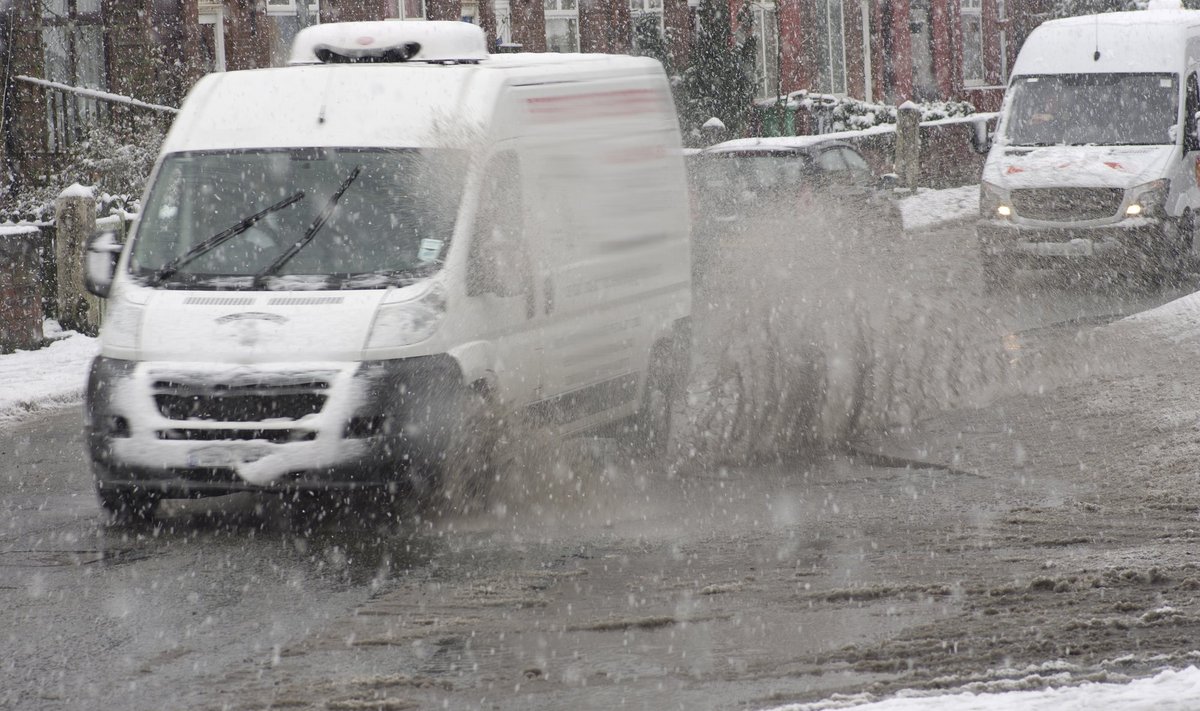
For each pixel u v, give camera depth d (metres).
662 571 13.69
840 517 15.67
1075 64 35.62
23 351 30.48
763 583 13.07
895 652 10.71
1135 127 34.50
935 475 17.55
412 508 16.30
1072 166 33.56
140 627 12.37
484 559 14.39
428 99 17.31
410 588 13.39
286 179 17.05
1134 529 14.38
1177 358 23.38
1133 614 11.30
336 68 17.89
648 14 63.94
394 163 16.92
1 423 23.44
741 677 10.43
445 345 15.81
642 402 19.36
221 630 12.23
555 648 11.40
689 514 16.19
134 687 10.80
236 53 49.22
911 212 51.59
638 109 20.16
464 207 16.53
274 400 15.43
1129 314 29.89
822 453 18.95
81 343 31.28
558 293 17.58
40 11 42.53
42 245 32.72
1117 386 21.69
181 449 15.48
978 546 14.03
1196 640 10.43
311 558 14.63
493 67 17.80
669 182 20.70
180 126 17.94
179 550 15.12
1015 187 33.59
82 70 44.47
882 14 77.50
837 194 33.50
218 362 15.55
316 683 10.72
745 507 16.41
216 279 16.48
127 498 16.03
